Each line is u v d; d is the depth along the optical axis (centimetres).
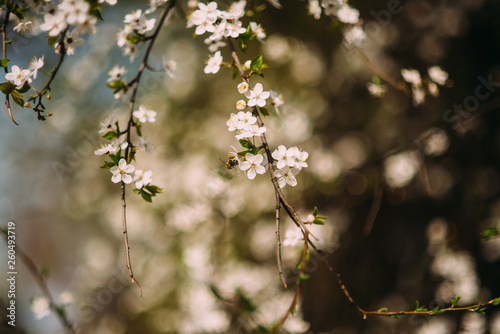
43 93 113
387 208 306
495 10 281
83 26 106
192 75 319
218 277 233
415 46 299
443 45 295
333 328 288
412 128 292
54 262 467
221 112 308
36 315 173
